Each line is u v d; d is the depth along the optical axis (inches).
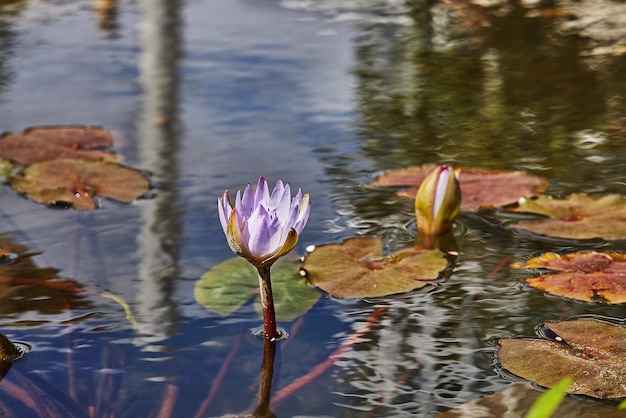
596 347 112.0
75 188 128.0
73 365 112.0
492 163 131.1
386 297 117.0
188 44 163.3
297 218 111.7
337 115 140.6
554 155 132.3
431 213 122.3
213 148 134.3
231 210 111.9
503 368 111.3
